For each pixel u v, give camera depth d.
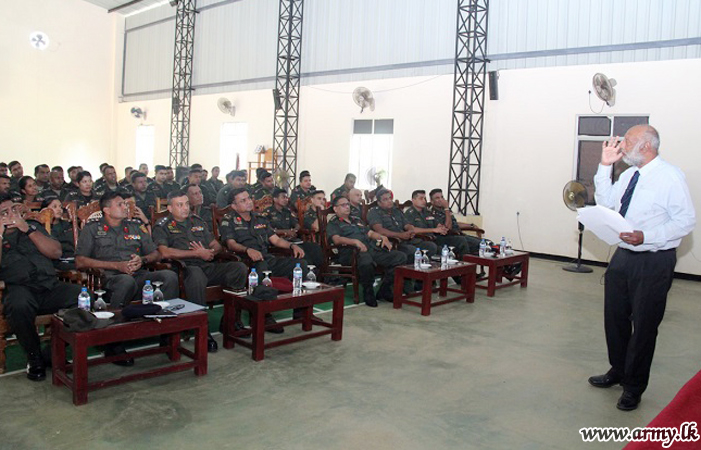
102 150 16.69
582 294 6.18
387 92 10.62
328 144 11.70
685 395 0.75
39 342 3.16
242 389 3.10
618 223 2.79
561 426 2.78
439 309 5.22
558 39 8.72
